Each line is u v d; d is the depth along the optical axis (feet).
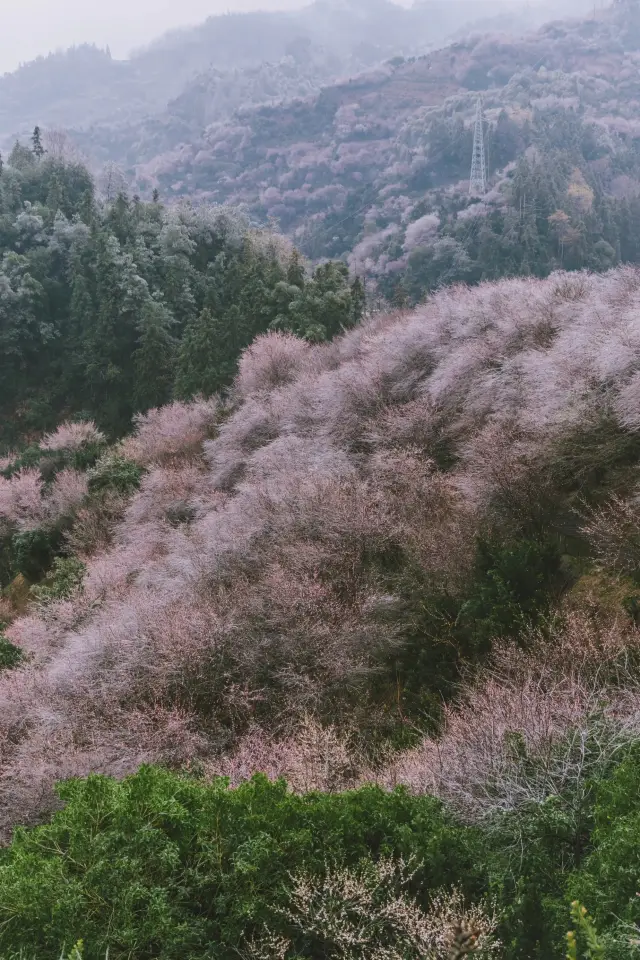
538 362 40.40
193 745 27.84
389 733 27.02
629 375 34.58
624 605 26.14
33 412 140.36
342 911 13.09
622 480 33.14
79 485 82.33
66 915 12.47
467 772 17.71
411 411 48.44
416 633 31.19
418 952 12.66
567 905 12.26
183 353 110.83
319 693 28.99
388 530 36.76
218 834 14.60
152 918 12.75
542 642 24.00
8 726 34.27
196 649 31.71
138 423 104.94
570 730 17.66
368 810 16.07
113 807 14.74
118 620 37.73
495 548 31.27
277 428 64.18
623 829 12.59
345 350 76.79
